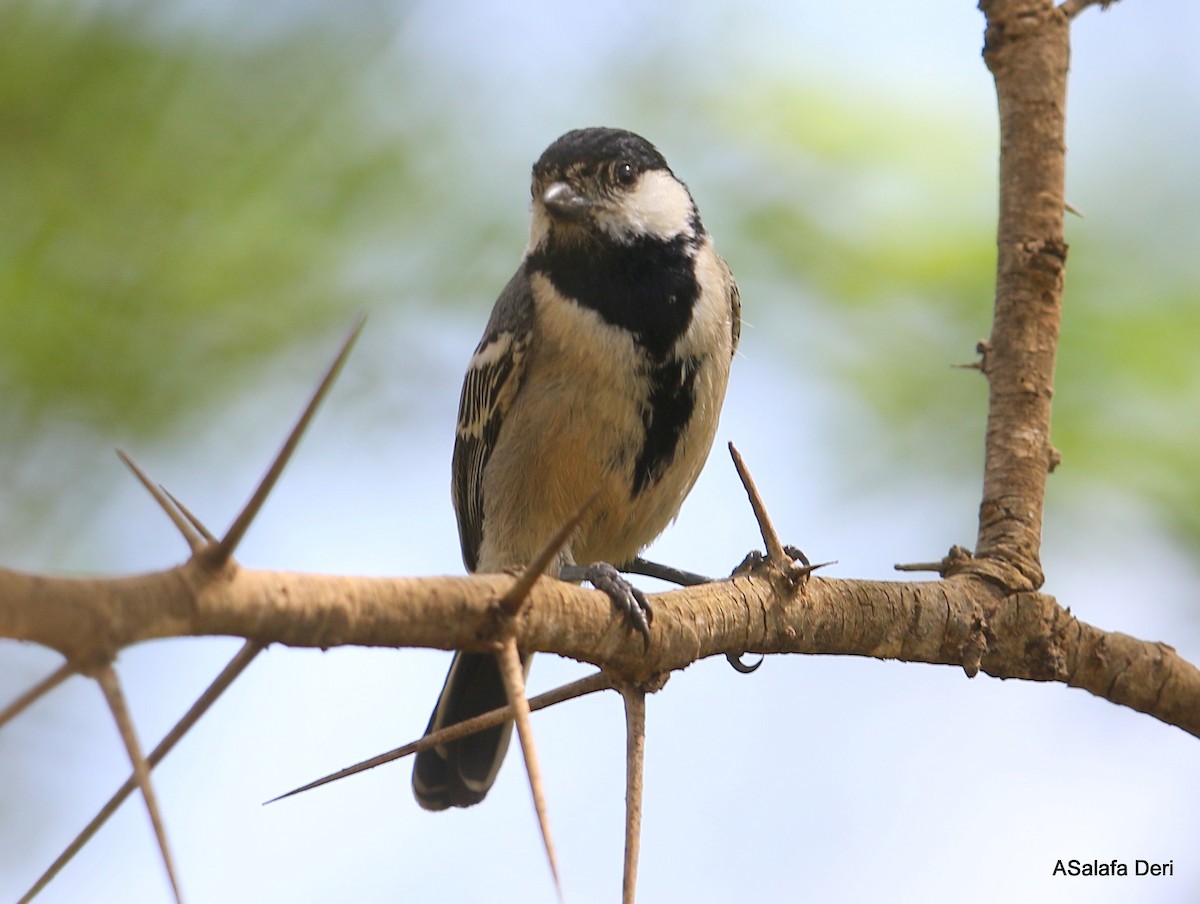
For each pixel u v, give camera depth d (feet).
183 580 12.71
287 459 12.77
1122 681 23.62
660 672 19.13
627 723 18.57
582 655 18.44
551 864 14.23
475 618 15.42
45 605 11.45
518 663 15.56
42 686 11.57
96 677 11.74
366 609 14.49
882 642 21.89
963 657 22.50
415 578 15.20
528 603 17.52
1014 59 25.34
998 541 23.63
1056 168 25.07
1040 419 24.48
